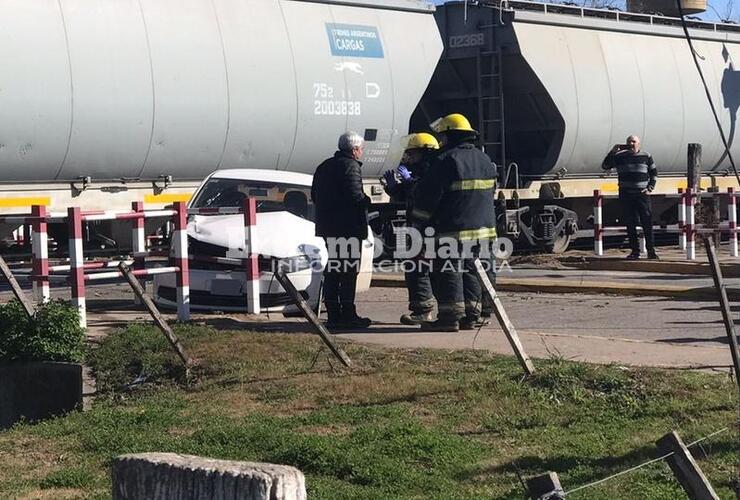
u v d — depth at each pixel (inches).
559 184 855.1
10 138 573.6
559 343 372.5
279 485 137.0
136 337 379.2
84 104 594.9
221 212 461.1
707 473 231.9
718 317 454.0
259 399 312.8
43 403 360.2
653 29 927.0
